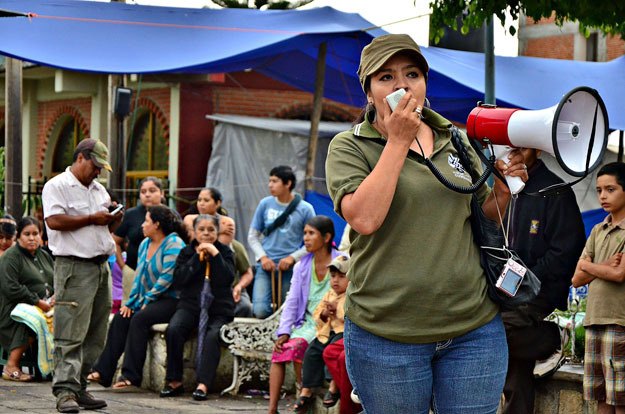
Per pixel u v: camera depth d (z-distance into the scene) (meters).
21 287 13.07
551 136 4.51
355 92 19.75
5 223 14.59
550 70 16.89
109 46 14.06
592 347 7.82
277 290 13.26
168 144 25.14
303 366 10.09
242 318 12.87
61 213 9.98
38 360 12.88
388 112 4.54
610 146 19.70
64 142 30.41
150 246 12.26
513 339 7.76
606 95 16.69
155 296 12.12
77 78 27.16
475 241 4.73
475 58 16.88
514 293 4.63
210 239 11.84
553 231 7.75
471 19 10.38
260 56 14.65
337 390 9.55
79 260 10.07
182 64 13.80
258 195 22.38
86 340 10.47
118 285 14.37
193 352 12.12
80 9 14.30
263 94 25.47
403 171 4.61
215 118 23.23
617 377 7.63
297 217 13.55
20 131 22.09
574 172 4.64
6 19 13.99
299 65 18.61
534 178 7.87
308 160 17.69
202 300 11.70
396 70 4.68
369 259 4.62
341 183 4.62
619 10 9.80
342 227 18.00
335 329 9.94
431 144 4.76
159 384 12.16
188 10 14.84
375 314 4.58
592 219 18.78
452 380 4.61
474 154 4.92
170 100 25.08
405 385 4.59
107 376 12.24
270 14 15.08
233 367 12.04
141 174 26.58
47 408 10.55
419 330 4.55
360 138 4.75
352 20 15.38
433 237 4.55
